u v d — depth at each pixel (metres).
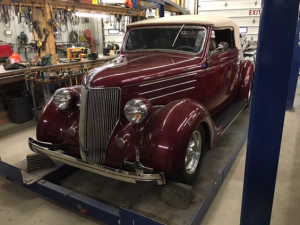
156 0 4.78
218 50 3.08
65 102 2.28
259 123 1.49
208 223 2.12
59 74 4.49
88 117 2.01
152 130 1.92
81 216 2.22
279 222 2.14
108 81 2.00
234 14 8.59
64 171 2.64
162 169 1.85
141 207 1.98
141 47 3.23
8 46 5.98
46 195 2.25
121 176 1.89
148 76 2.26
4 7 4.95
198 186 2.23
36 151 2.29
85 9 5.43
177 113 1.99
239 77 4.02
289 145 3.58
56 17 5.18
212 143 2.46
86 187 2.58
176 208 1.96
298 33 4.59
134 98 2.01
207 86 2.97
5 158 3.28
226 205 2.35
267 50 1.36
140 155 1.92
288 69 1.36
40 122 2.38
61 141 2.31
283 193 2.53
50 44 4.99
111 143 2.04
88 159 2.08
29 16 4.87
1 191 2.60
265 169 1.56
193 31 2.91
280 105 1.42
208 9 8.86
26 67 4.61
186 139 1.91
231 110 3.58
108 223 1.91
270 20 1.32
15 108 4.52
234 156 2.88
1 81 4.14
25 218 2.21
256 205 1.65
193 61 2.78
